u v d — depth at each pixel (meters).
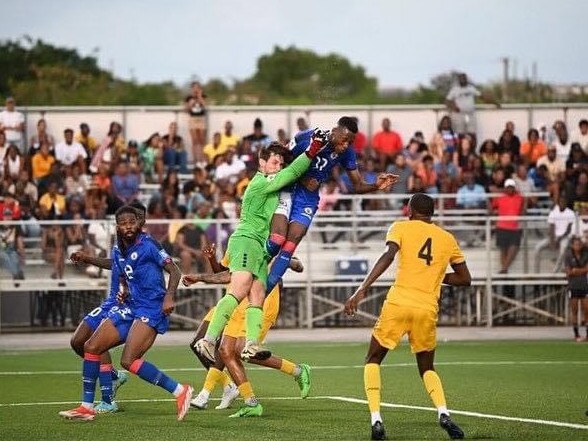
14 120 55.38
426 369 21.62
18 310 47.59
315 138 24.39
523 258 48.38
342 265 47.97
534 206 52.09
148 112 57.88
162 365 36.34
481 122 58.50
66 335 45.94
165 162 54.72
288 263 24.80
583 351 40.22
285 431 22.28
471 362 36.78
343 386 30.53
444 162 52.47
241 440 21.20
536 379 32.09
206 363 25.64
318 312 48.62
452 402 26.97
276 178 24.38
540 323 48.81
